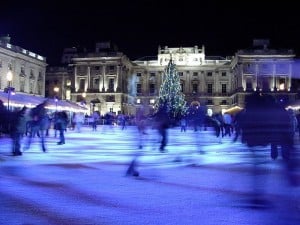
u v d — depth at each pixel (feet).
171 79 236.43
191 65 350.64
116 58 325.01
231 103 340.18
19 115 54.85
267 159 47.47
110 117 189.78
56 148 68.23
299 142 80.53
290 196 26.66
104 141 87.92
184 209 23.61
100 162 47.52
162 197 27.02
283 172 29.68
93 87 330.54
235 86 324.19
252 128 28.02
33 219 21.15
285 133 28.50
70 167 42.65
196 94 346.13
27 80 269.23
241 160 50.70
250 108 28.30
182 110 226.79
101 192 28.68
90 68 331.77
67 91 358.64
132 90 353.92
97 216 21.86
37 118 60.54
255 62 307.17
